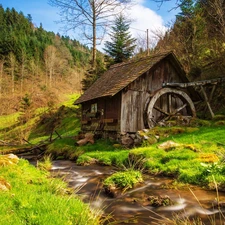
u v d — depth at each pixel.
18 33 80.06
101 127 14.61
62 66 73.12
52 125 27.30
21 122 32.81
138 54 31.33
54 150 14.11
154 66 14.04
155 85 14.04
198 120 12.72
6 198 4.17
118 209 4.94
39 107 39.59
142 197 5.57
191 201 5.09
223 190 5.56
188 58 19.88
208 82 12.98
